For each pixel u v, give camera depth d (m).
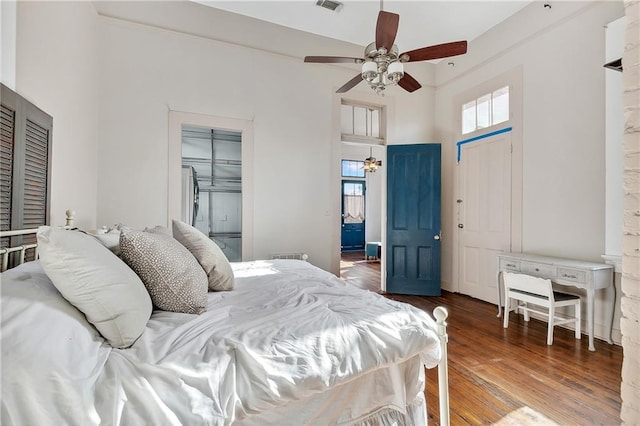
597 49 2.83
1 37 1.56
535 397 1.87
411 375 1.31
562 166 3.10
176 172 3.46
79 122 2.71
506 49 3.66
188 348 0.98
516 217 3.56
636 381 0.66
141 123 3.33
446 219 4.60
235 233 4.79
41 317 0.81
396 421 1.25
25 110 1.69
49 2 2.13
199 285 1.37
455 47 2.35
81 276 0.93
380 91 2.61
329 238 4.21
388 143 4.60
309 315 1.27
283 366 0.96
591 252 2.86
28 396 0.68
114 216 3.23
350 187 9.02
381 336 1.17
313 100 4.12
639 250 0.66
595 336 2.77
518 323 3.18
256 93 3.82
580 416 1.70
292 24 3.72
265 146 3.87
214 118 3.62
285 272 2.18
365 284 5.06
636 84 0.67
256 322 1.20
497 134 3.80
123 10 3.26
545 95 3.26
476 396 1.88
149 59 3.36
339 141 4.28
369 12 3.49
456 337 2.80
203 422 0.80
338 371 1.02
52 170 2.19
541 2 3.29
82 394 0.74
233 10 3.49
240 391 0.90
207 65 3.59
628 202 0.68
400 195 4.55
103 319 0.94
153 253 1.27
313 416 1.06
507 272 3.07
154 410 0.78
